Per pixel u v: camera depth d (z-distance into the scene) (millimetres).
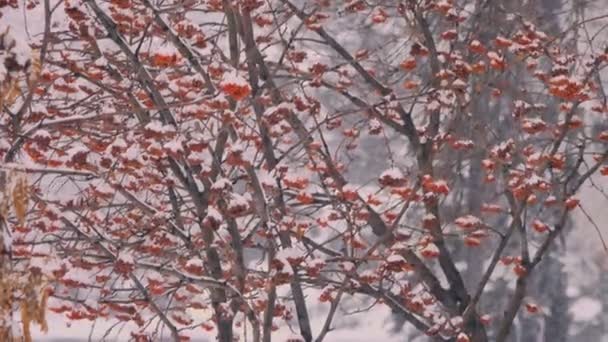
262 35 9648
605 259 15602
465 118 11789
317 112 8961
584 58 12828
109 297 9031
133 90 8383
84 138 8930
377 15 10969
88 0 7824
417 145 10898
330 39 10977
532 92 11984
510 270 15359
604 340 15008
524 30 10844
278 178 8539
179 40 7922
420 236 11648
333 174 9664
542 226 10586
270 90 8797
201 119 8094
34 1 8320
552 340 15344
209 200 8125
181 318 9016
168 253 8531
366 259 8828
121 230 8836
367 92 13242
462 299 11258
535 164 10180
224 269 9461
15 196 5668
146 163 8172
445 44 12336
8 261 5605
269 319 8195
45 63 7789
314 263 8188
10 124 7074
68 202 8148
